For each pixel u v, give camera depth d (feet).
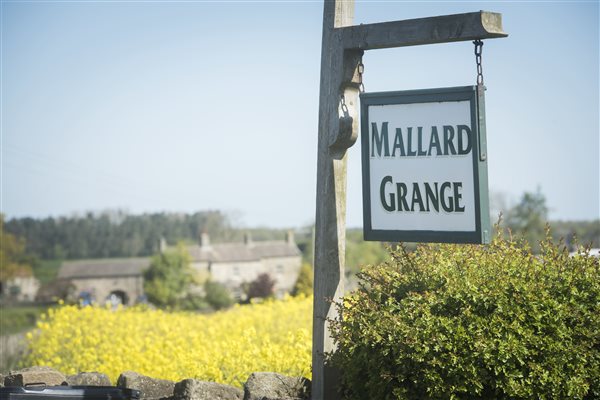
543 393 40.52
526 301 41.52
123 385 52.54
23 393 41.11
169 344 76.33
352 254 326.85
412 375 41.73
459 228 43.78
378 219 46.26
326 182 47.85
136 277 533.96
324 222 47.73
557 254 45.65
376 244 349.20
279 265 555.28
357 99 47.88
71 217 627.87
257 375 48.88
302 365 62.18
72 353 89.81
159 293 393.50
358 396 44.37
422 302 43.04
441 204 44.32
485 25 42.65
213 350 72.02
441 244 49.01
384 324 42.34
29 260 549.54
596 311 42.16
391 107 45.91
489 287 42.34
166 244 613.93
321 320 47.32
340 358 45.39
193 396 47.70
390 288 45.88
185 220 631.97
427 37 44.24
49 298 486.38
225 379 64.64
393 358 42.27
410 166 45.27
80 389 42.01
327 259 47.52
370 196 46.47
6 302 462.60
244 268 546.26
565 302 42.09
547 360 40.73
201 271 475.31
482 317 41.55
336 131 46.88
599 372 41.29
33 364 91.50
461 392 41.22
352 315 44.55
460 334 40.73
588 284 43.04
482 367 40.81
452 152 43.98
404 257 47.55
